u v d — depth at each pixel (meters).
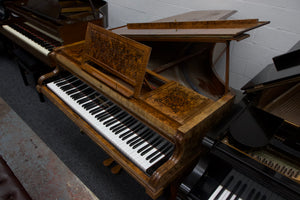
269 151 1.23
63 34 2.53
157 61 2.08
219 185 1.27
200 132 1.33
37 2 2.74
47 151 1.35
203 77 1.88
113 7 3.12
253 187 1.22
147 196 1.94
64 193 1.16
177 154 1.28
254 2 2.02
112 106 1.72
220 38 1.22
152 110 1.38
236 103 1.60
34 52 2.67
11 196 1.03
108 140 1.51
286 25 1.95
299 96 1.31
